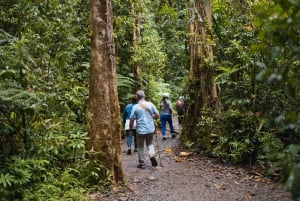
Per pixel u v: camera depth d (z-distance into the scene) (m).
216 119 8.41
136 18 14.30
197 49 9.35
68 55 7.73
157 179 6.66
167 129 13.88
